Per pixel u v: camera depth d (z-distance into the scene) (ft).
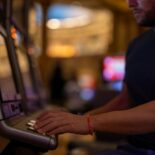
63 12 28.96
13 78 5.17
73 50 33.68
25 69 7.19
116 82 14.32
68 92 19.69
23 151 4.83
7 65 5.07
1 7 5.57
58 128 3.53
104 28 33.19
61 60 29.81
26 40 7.83
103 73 14.65
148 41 4.93
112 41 29.19
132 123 3.54
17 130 3.47
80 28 34.06
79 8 29.01
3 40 5.23
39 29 18.10
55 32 33.22
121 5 25.57
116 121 3.54
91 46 33.71
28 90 6.91
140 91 4.70
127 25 28.14
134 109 3.61
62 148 9.67
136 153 4.62
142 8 4.45
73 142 7.30
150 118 3.53
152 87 4.55
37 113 5.67
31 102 6.63
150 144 4.63
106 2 25.98
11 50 5.36
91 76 27.68
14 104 4.37
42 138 3.43
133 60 4.91
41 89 8.79
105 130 3.58
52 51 32.24
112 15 29.50
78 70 31.68
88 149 7.30
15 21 6.61
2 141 3.51
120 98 5.35
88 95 16.28
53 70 21.43
